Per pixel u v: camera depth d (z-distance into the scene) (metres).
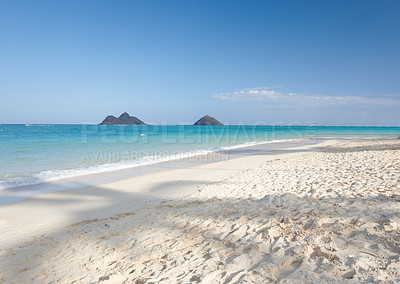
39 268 3.41
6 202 7.29
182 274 2.75
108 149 21.83
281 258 2.68
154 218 5.18
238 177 9.67
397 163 9.37
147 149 22.33
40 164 13.86
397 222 3.18
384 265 2.28
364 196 5.10
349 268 2.30
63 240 4.39
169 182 9.67
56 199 7.57
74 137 36.62
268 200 5.38
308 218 3.84
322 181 7.31
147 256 3.38
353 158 12.27
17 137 35.62
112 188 8.87
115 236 4.30
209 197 6.80
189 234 4.01
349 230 3.18
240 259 2.82
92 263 3.37
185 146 25.72
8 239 4.73
